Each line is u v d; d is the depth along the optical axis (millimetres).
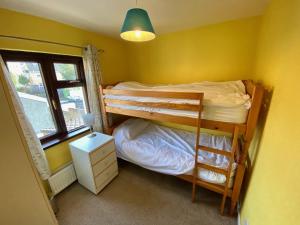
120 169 2621
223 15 2029
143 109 2059
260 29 2043
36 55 1917
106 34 2697
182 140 2418
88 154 1912
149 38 1423
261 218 1030
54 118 2213
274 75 1217
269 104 1244
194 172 1768
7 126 651
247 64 2293
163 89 2023
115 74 3096
